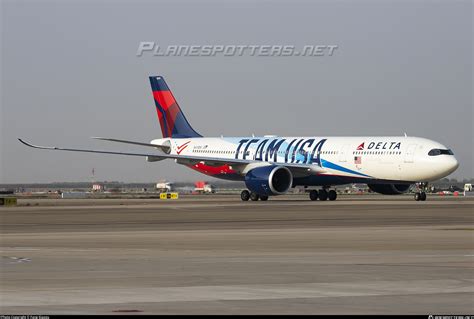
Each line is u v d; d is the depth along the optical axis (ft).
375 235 304.71
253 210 517.14
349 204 604.08
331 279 177.99
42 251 247.09
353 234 310.65
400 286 166.81
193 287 166.71
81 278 181.57
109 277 183.01
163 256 229.66
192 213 485.56
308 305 143.74
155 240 288.10
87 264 209.26
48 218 443.32
